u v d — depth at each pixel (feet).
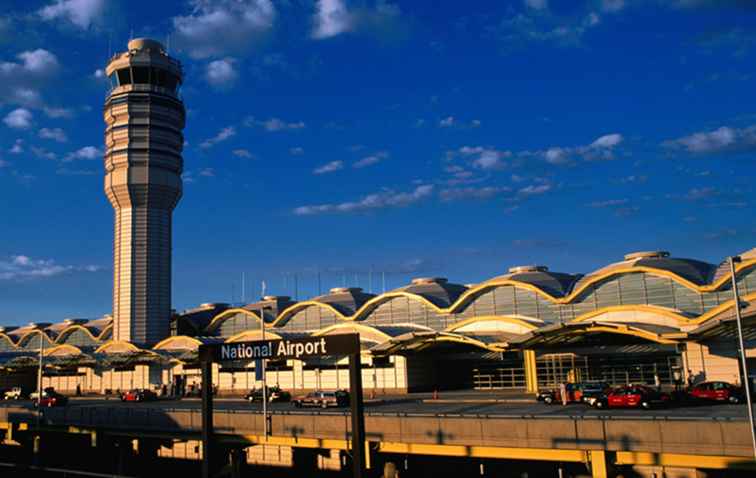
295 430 135.03
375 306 289.12
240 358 119.34
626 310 205.77
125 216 337.93
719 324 167.32
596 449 105.29
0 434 204.03
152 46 348.79
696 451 97.91
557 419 109.29
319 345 110.22
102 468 186.19
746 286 205.57
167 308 339.57
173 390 290.76
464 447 117.29
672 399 158.51
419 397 214.07
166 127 343.26
